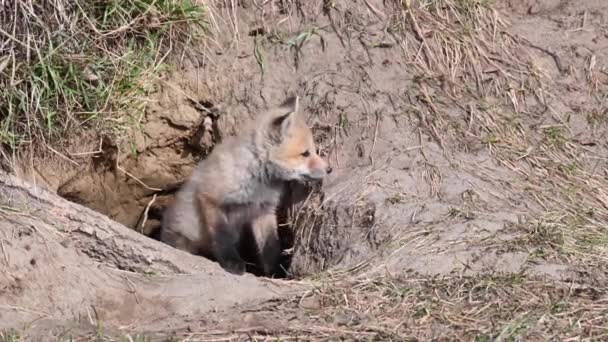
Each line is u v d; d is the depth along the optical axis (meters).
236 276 9.97
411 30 13.20
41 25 11.67
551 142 12.30
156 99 12.73
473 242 10.24
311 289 9.51
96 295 9.18
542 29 13.54
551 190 11.60
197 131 13.16
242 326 8.51
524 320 8.30
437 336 8.12
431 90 12.70
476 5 13.50
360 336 8.16
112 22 12.24
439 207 11.05
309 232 11.90
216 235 12.52
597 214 11.23
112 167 12.87
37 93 11.56
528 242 10.18
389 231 10.80
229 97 12.96
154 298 9.34
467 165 11.86
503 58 13.16
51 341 8.22
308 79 12.87
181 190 12.91
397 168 11.81
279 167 12.27
